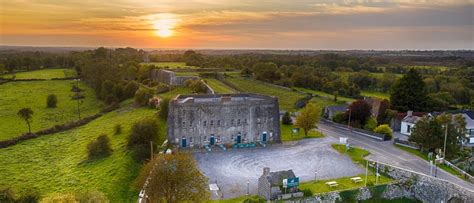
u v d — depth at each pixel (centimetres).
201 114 10006
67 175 8306
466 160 9931
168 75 18412
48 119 14125
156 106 13938
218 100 10669
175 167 6159
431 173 8288
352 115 13000
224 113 10200
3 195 6856
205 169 8506
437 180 7775
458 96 17950
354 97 18425
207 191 6581
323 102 16488
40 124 13362
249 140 10525
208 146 10062
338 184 7712
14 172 8669
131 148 9256
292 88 19412
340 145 10450
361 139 11294
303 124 11406
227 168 8606
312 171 8512
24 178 8281
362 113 12875
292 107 16150
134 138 9362
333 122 13525
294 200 6969
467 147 10819
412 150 10106
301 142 10831
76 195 6022
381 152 9894
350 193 7431
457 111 12888
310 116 11388
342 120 13338
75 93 19250
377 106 13538
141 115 13088
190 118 9944
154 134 9600
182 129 9912
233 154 9581
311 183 7744
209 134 10138
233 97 11344
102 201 5997
